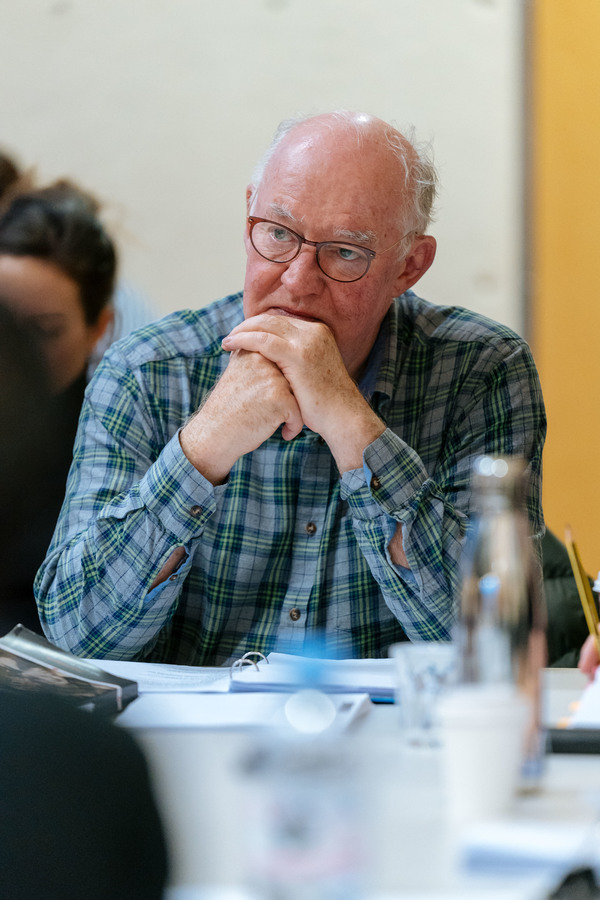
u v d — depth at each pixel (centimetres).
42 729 89
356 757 90
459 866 96
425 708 151
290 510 295
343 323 288
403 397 314
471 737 112
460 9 509
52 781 88
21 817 87
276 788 83
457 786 113
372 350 315
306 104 514
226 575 291
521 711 115
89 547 263
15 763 88
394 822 111
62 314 475
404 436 312
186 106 512
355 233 281
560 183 515
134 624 262
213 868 95
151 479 259
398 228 292
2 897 86
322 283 283
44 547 411
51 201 492
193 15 510
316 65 513
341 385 266
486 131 514
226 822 108
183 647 292
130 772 92
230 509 293
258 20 511
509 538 131
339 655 288
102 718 94
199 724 162
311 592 291
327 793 83
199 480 255
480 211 517
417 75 512
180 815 110
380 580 270
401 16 511
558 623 338
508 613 127
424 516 264
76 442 307
